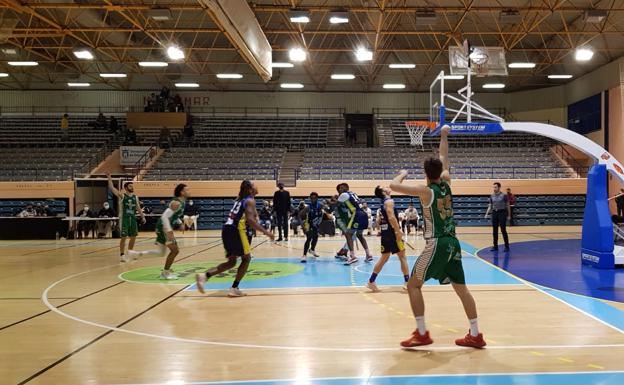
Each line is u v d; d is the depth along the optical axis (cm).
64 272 959
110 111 3216
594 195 986
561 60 2630
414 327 526
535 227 2247
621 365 397
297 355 432
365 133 3259
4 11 2114
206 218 2314
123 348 457
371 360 416
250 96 3225
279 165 2564
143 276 903
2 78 3117
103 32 2328
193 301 674
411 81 3108
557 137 1001
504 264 1017
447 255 438
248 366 403
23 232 1823
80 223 1914
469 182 2342
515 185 2353
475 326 449
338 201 1050
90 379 376
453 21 2341
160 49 2614
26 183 2248
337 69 3002
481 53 1401
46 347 462
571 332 498
